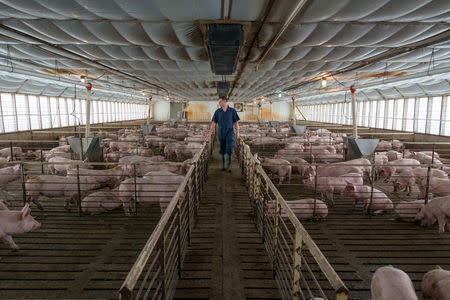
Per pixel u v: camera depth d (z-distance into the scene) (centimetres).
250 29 403
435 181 451
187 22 368
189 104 3047
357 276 258
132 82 1059
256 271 254
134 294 226
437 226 373
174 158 950
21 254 288
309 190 550
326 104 2119
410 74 793
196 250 292
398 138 1140
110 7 316
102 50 518
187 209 294
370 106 1463
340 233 349
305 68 700
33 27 385
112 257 282
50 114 1238
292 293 173
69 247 302
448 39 408
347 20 358
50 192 410
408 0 290
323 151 835
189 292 224
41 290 232
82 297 224
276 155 785
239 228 349
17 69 698
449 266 278
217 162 844
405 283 171
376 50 511
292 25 379
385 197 402
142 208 432
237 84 1198
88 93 706
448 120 949
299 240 159
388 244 321
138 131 1303
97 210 391
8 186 568
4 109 964
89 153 706
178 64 648
